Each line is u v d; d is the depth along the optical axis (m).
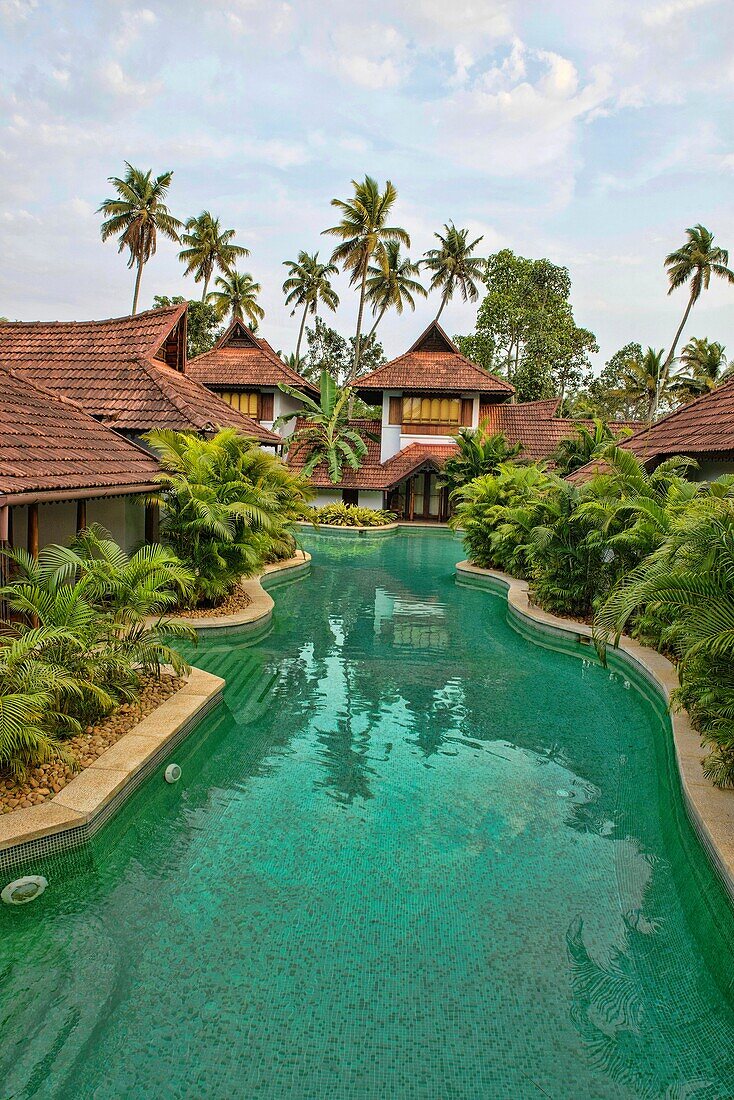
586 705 8.84
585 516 11.76
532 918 4.64
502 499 19.31
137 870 5.07
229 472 12.66
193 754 7.08
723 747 5.82
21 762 5.36
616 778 6.80
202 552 12.08
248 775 6.66
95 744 6.21
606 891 4.96
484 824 5.86
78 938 4.32
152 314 18.75
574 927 4.57
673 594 5.79
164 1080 3.35
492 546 18.27
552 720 8.32
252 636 11.87
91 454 11.17
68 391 16.00
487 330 50.12
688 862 5.29
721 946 4.43
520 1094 3.34
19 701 5.33
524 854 5.42
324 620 13.48
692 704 6.88
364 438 34.88
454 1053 3.56
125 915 4.55
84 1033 3.60
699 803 5.39
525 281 50.72
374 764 6.99
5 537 7.81
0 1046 3.50
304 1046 3.56
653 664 9.30
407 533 30.47
